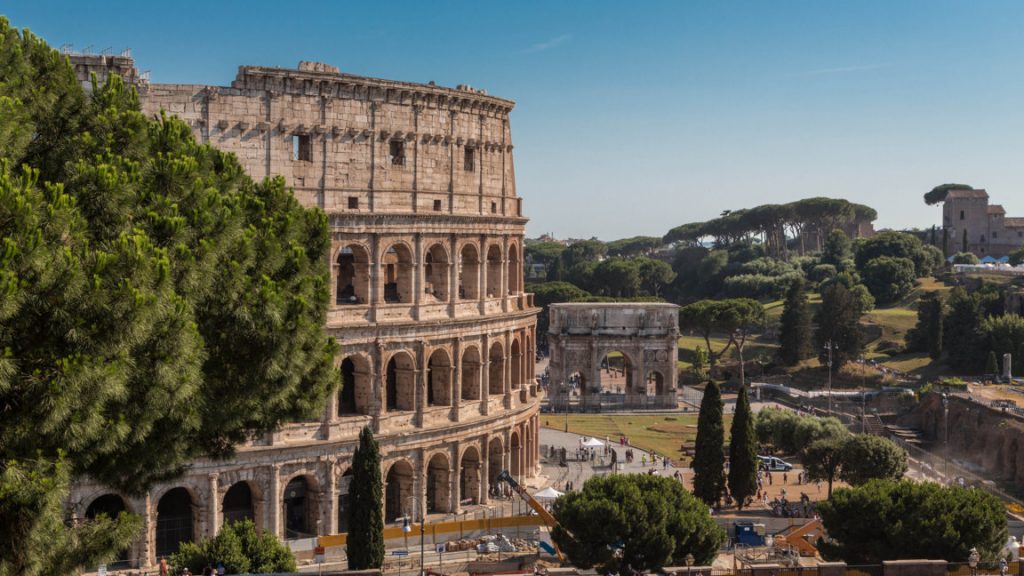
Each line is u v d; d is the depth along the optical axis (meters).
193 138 61.62
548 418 199.00
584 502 87.19
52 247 43.22
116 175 48.59
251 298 54.03
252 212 60.25
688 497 91.62
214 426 54.66
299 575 67.31
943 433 178.75
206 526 95.75
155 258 46.56
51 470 42.50
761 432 164.62
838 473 136.62
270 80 99.69
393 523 109.62
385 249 106.88
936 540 82.12
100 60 91.44
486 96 118.56
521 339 128.75
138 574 89.94
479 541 103.94
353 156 105.00
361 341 104.62
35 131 52.31
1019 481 152.25
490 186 121.56
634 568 86.88
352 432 104.38
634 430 187.00
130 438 47.12
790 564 90.25
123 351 44.00
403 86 107.94
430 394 120.38
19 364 41.25
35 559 41.69
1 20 53.44
